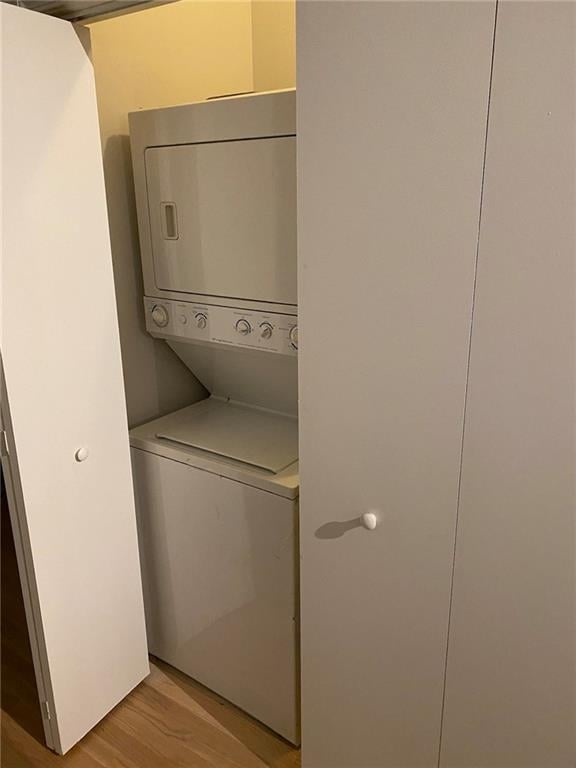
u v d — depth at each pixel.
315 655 1.76
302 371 1.49
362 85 1.21
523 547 1.29
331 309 1.39
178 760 2.06
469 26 1.07
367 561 1.55
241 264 1.89
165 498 2.15
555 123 1.04
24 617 2.72
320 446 1.53
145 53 2.10
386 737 1.70
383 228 1.27
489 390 1.24
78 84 1.67
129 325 2.24
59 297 1.73
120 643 2.18
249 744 2.12
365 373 1.39
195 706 2.26
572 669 1.31
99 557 2.02
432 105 1.15
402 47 1.14
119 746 2.11
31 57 1.54
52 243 1.68
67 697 2.01
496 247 1.15
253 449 2.05
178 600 2.26
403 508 1.44
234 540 2.00
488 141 1.11
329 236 1.34
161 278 2.11
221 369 2.31
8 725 2.18
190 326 2.09
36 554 1.80
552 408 1.17
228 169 1.82
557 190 1.07
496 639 1.40
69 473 1.86
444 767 1.61
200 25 2.27
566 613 1.28
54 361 1.75
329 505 1.57
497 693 1.44
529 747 1.44
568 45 0.99
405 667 1.58
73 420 1.84
